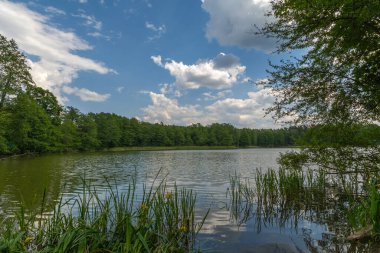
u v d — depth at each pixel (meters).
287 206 9.51
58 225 5.20
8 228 5.12
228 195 11.68
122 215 5.53
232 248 5.62
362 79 7.94
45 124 46.19
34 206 9.54
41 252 4.23
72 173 20.16
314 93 8.16
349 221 6.98
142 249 4.88
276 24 8.09
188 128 120.50
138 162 32.94
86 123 67.00
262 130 137.12
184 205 6.86
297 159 9.47
